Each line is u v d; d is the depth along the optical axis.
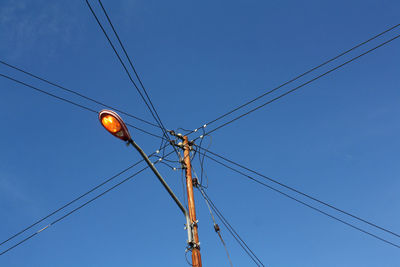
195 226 7.83
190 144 9.98
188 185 8.88
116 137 6.55
